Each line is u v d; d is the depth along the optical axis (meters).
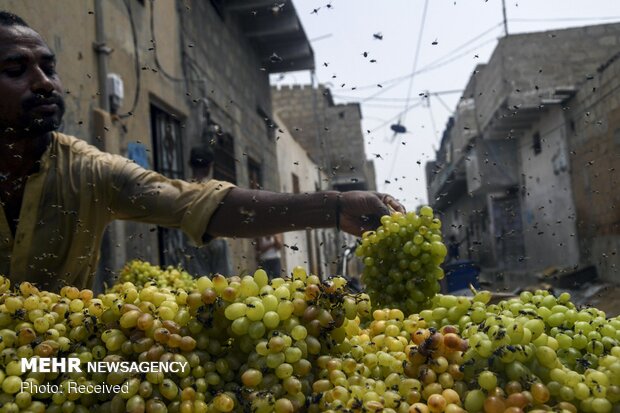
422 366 1.11
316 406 1.09
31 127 1.87
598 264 11.60
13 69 1.83
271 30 11.78
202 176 5.53
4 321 1.20
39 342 1.16
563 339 1.18
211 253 5.22
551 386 1.05
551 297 1.30
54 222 2.04
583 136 12.53
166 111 7.02
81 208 2.06
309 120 23.66
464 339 1.13
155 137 6.73
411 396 1.06
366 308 1.23
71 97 4.55
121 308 1.18
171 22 7.35
